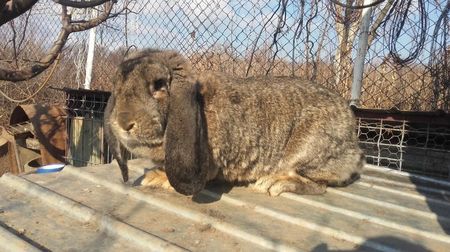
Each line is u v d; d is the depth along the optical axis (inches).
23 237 18.3
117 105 22.0
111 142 24.9
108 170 28.7
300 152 28.0
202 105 25.2
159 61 22.7
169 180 23.0
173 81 22.8
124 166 25.2
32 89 68.9
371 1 38.7
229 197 24.3
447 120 33.7
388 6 38.8
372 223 21.8
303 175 28.5
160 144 23.9
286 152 28.4
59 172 28.0
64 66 65.4
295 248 17.8
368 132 38.5
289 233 19.9
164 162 24.5
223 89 26.5
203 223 20.3
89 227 19.7
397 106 40.1
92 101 51.2
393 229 21.1
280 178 27.2
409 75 39.4
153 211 21.7
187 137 22.6
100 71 57.6
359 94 39.8
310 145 27.8
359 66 39.6
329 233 19.9
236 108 26.4
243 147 26.8
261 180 27.3
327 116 28.6
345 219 22.2
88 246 17.8
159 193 24.8
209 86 25.9
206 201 23.9
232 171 27.2
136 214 21.3
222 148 25.7
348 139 29.2
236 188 27.4
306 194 26.4
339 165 28.7
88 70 57.8
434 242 19.7
